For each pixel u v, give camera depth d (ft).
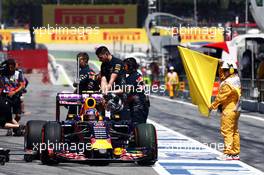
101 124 91.76
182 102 260.42
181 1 543.39
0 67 140.36
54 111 197.16
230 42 240.12
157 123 165.37
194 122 168.66
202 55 114.52
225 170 90.89
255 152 111.14
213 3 522.06
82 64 109.40
